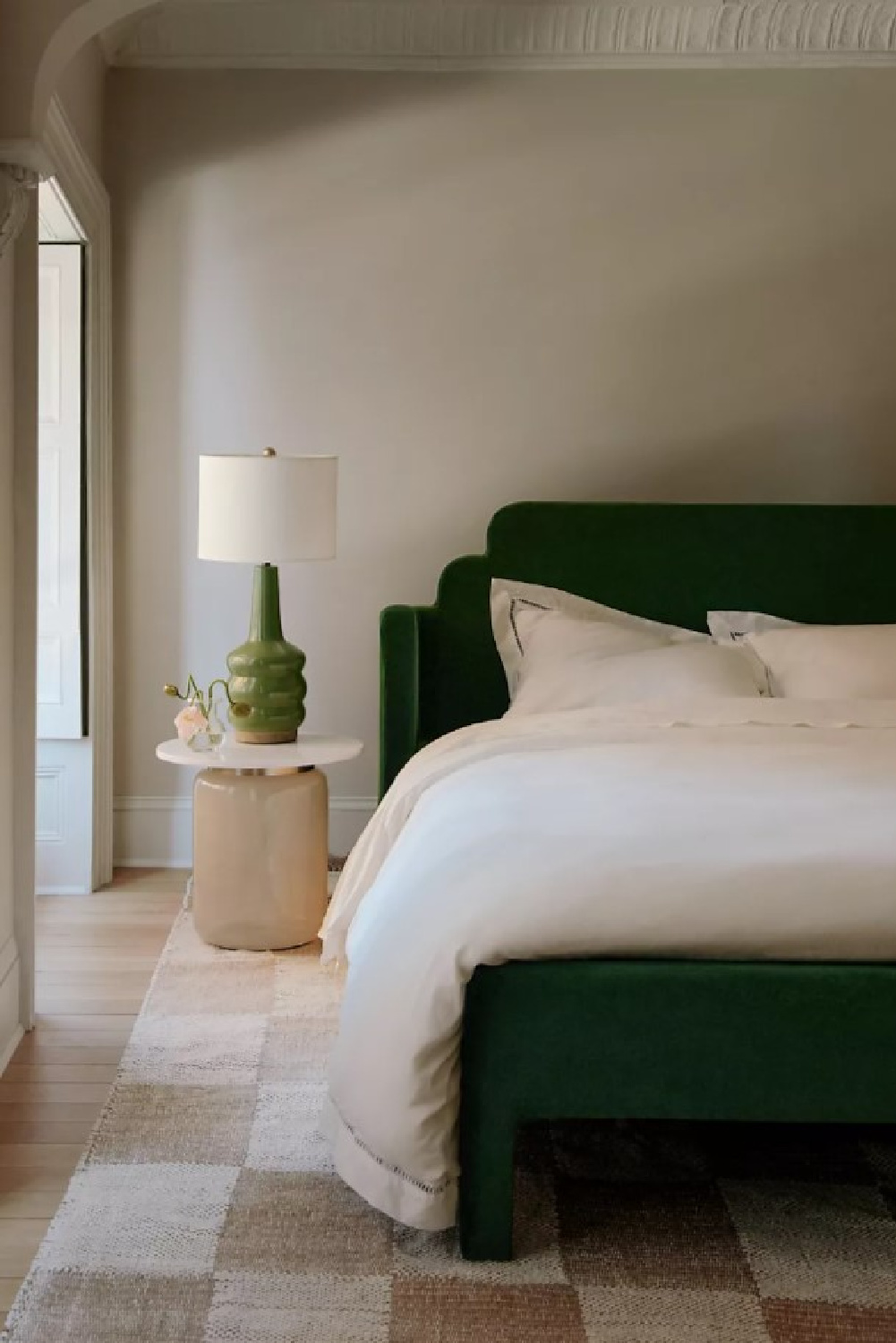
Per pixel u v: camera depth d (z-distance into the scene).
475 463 4.96
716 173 4.88
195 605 4.96
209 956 3.99
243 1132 2.89
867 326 4.94
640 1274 2.39
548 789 3.05
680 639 4.72
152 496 4.92
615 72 4.84
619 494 4.98
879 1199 2.68
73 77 4.26
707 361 4.95
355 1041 2.54
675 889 2.47
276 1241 2.47
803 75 4.85
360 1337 2.20
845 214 4.89
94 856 4.70
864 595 4.88
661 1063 2.42
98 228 4.62
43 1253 2.42
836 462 4.98
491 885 2.52
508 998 2.41
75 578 4.60
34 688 3.39
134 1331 2.20
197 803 4.04
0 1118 2.96
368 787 5.08
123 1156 2.78
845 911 2.45
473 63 4.81
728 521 4.87
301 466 4.05
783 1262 2.43
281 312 4.89
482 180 4.86
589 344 4.93
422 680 4.84
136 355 4.87
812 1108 2.43
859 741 3.64
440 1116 2.43
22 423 3.35
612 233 4.89
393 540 4.98
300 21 4.71
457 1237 2.51
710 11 4.72
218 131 4.82
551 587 4.82
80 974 3.87
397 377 4.93
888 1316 2.27
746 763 3.27
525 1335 2.21
